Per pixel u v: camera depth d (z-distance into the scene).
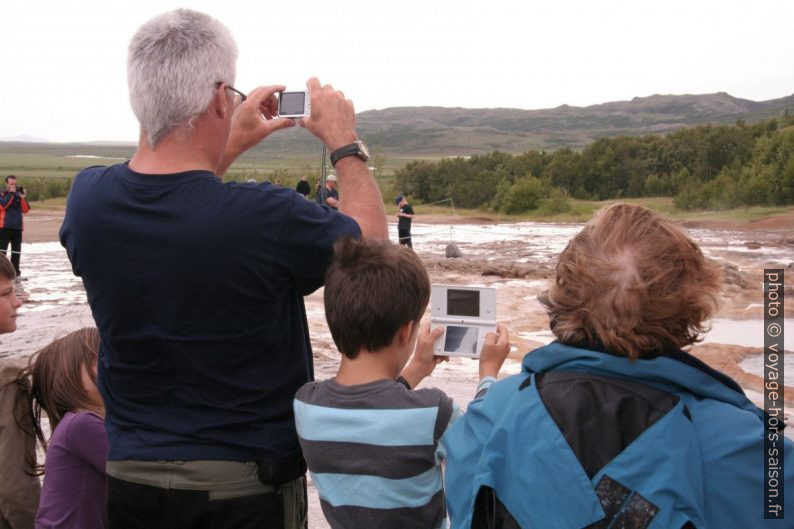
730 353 8.41
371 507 1.99
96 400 2.77
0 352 8.55
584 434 1.53
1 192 15.49
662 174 59.00
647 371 1.57
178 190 2.00
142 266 1.98
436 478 2.09
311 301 12.47
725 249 21.23
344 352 2.13
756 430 1.52
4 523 2.74
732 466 1.49
